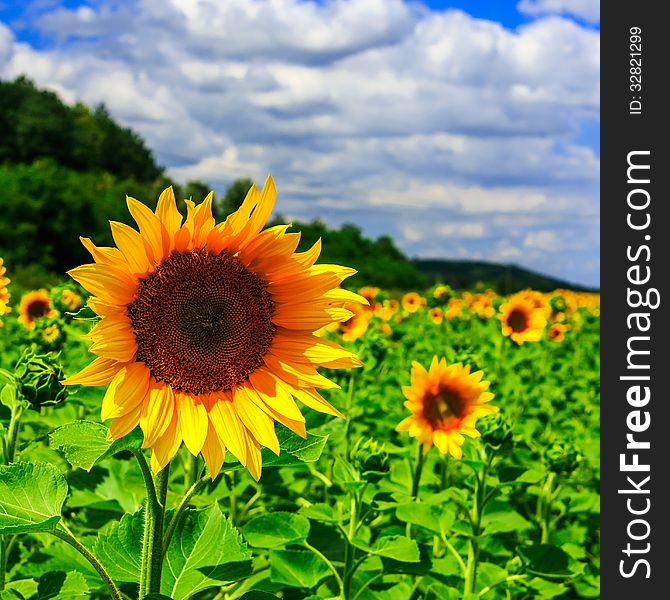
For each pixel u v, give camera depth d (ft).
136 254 8.09
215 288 8.63
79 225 181.88
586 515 18.52
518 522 14.47
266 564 13.50
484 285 71.46
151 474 8.42
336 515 13.39
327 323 9.09
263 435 8.54
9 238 165.58
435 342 31.99
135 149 364.38
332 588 13.69
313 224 229.86
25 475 8.12
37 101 323.98
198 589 8.87
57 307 24.00
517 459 19.08
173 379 8.38
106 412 7.79
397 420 19.58
